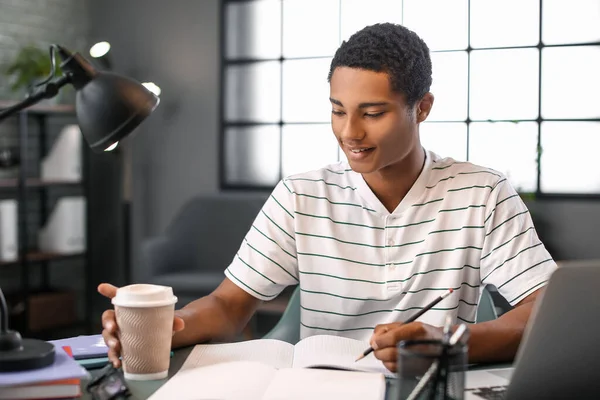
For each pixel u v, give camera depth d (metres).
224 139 4.57
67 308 4.37
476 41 3.99
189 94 4.62
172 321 1.15
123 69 4.76
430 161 1.57
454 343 0.87
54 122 4.64
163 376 1.14
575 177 3.84
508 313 1.31
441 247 1.54
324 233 1.57
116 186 4.82
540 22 3.88
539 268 1.47
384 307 1.55
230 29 4.54
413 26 4.11
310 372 1.13
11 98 4.33
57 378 0.98
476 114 4.00
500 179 1.56
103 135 1.12
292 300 1.75
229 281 1.56
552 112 3.87
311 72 4.36
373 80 1.33
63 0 4.66
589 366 0.96
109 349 1.19
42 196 4.60
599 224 3.77
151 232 4.74
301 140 4.40
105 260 4.86
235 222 4.22
